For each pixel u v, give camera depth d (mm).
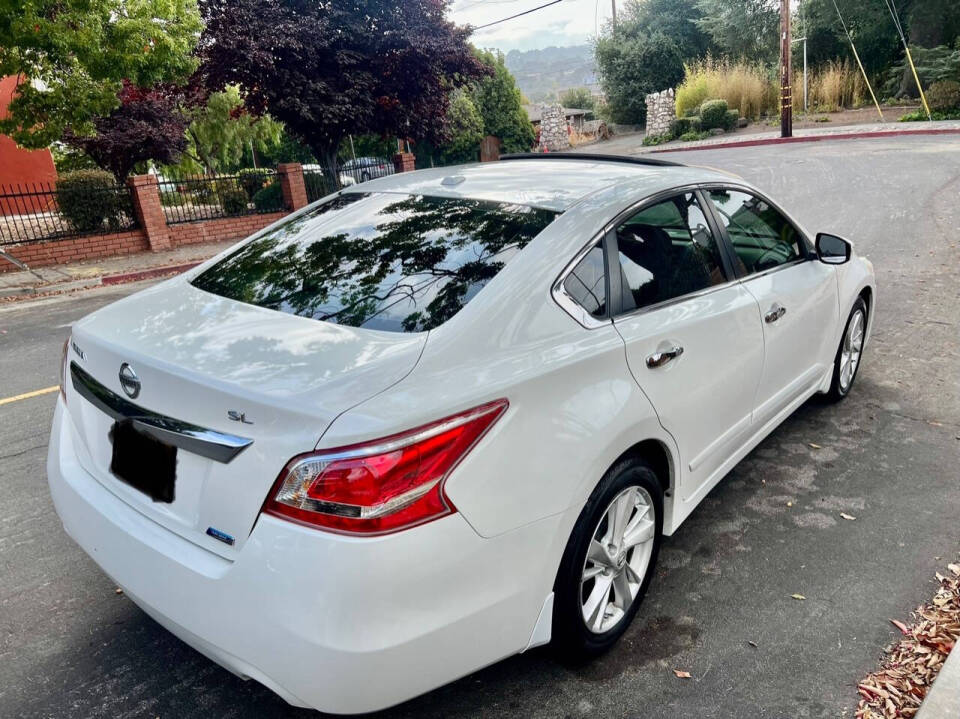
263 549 1883
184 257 13516
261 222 15891
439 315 2254
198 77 15555
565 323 2371
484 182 3070
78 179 13500
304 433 1845
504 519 2053
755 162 20000
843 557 3217
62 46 12047
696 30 40031
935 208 11664
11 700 2504
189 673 2635
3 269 12352
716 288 3107
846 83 31203
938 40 29594
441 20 17094
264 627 1883
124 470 2281
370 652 1845
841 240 3830
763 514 3568
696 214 3150
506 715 2406
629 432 2424
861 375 5227
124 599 3055
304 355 2088
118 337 2350
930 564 3145
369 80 16219
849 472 3932
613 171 3131
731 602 2939
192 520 2078
